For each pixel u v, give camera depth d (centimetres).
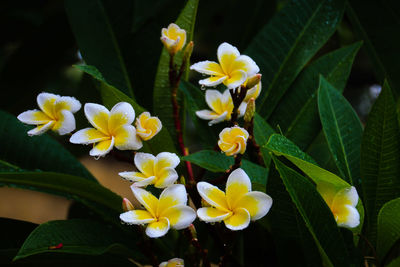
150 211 93
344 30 171
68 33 162
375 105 106
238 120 123
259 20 156
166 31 107
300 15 131
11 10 184
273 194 100
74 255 109
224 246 101
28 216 364
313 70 128
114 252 107
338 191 98
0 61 201
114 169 356
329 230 97
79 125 132
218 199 93
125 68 128
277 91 126
